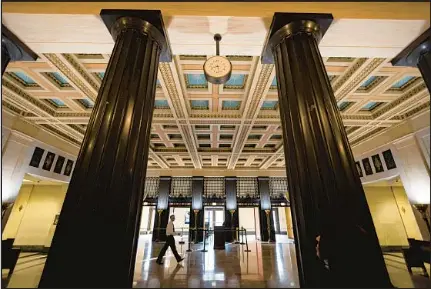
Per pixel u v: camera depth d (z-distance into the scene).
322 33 3.01
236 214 15.39
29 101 7.35
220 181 16.31
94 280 1.72
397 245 11.55
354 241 1.81
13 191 7.92
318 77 2.49
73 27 3.29
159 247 11.68
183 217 21.83
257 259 7.31
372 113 8.23
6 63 3.54
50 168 9.84
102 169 2.06
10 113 7.76
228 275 4.86
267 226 15.23
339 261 1.77
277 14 2.94
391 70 5.96
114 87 2.43
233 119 8.62
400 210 12.25
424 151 7.42
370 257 1.75
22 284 4.30
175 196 15.79
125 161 2.14
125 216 1.98
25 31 3.39
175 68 5.89
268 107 8.25
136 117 2.37
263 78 6.27
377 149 9.41
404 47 3.57
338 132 2.21
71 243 1.81
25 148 8.45
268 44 3.08
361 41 3.46
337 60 5.66
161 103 7.95
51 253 1.77
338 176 2.02
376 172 9.55
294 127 2.38
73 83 6.45
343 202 1.93
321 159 2.10
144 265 6.22
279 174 16.44
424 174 7.39
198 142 11.71
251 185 16.22
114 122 2.25
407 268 6.24
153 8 3.08
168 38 3.26
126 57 2.63
